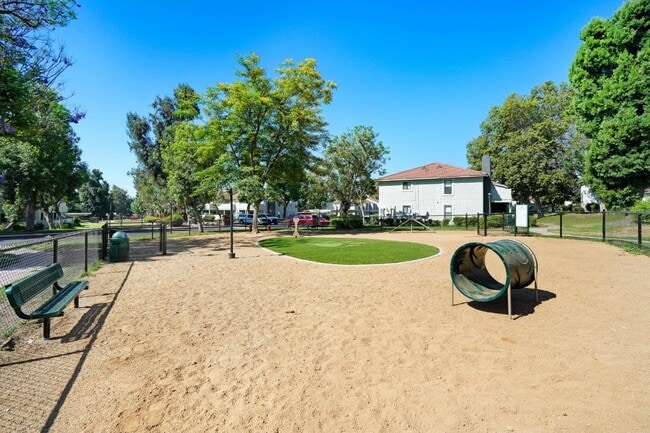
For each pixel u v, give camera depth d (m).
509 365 4.12
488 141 48.88
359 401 3.42
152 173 43.16
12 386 3.83
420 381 3.79
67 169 36.50
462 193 36.91
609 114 22.44
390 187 39.91
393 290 7.85
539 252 13.25
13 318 6.19
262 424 3.08
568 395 3.45
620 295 7.09
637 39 21.78
